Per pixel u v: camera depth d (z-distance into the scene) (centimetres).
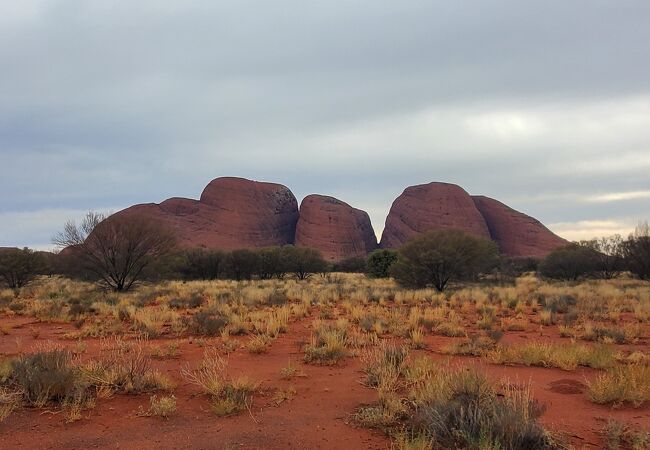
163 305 2008
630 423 584
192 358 1001
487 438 468
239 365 930
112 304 2044
